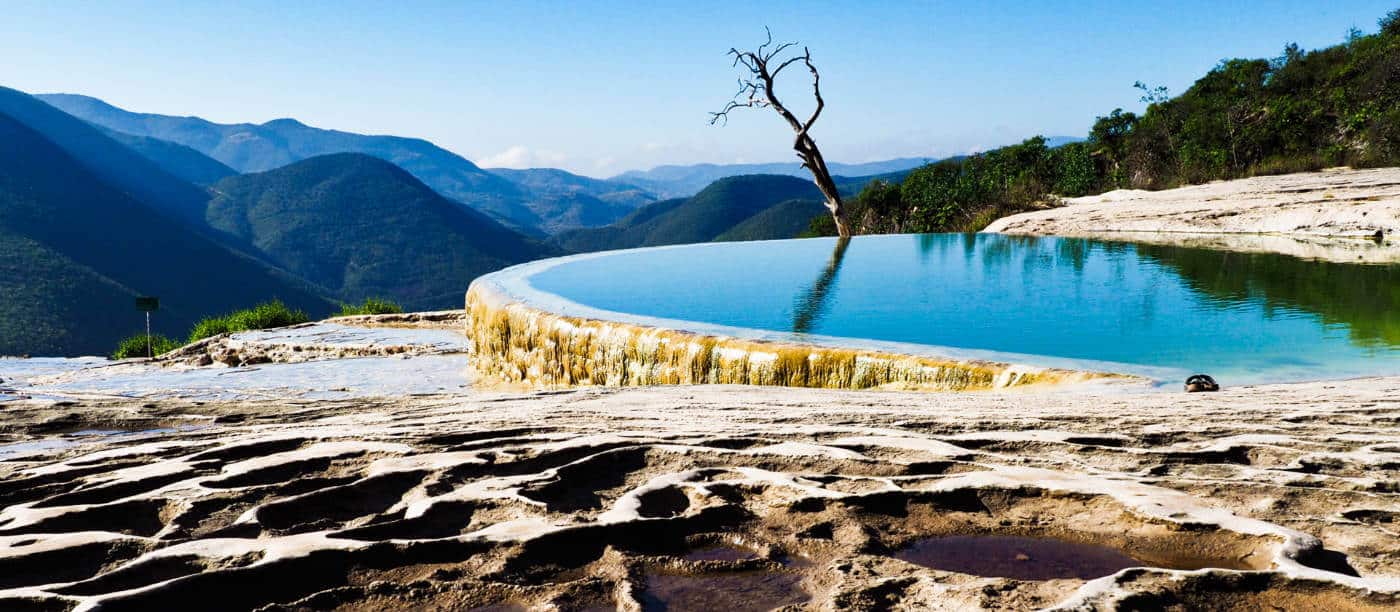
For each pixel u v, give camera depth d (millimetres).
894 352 5273
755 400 3910
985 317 7336
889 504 1930
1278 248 12023
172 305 177000
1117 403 3465
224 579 1462
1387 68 25312
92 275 163625
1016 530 1773
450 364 12055
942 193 27438
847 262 12719
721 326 6648
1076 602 1307
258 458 2477
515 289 10000
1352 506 1801
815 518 1844
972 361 4941
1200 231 14648
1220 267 10156
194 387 9727
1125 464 2223
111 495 2146
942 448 2406
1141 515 1767
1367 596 1306
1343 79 28172
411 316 17734
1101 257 11859
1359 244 12062
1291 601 1326
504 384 9227
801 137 22297
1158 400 3568
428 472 2270
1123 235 15391
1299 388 3961
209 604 1397
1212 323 6668
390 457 2465
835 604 1367
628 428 2883
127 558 1658
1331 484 1969
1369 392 3625
